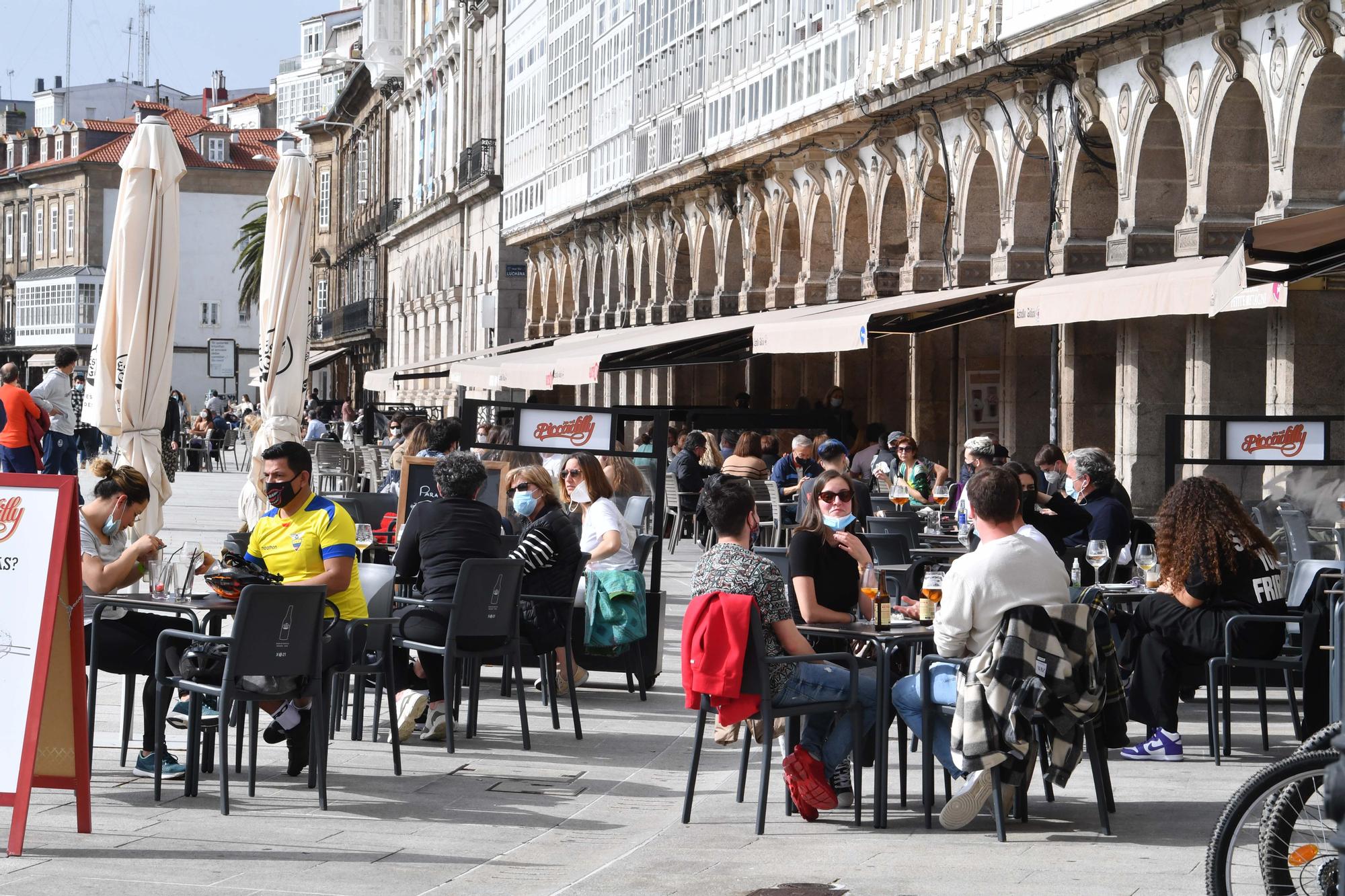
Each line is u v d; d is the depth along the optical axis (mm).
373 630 9859
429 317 71562
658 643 13188
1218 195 19047
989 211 25172
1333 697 8734
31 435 20438
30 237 114688
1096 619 8508
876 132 27938
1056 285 17891
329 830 8445
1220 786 9438
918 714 8719
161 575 9680
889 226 28312
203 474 49656
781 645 8711
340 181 98312
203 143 108875
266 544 9945
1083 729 8312
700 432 27297
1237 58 18328
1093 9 20125
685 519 28250
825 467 14508
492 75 59406
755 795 9484
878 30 26594
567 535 11531
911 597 11422
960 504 16422
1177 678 10289
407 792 9445
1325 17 16672
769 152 31703
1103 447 22531
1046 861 7711
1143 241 20406
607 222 45719
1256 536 10266
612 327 46156
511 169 55344
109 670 9547
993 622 8109
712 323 29641
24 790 7691
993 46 22438
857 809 8625
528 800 9320
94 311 108188
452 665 10562
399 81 79188
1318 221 10617
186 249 108312
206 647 9039
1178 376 20688
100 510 9773
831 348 22094
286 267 19938
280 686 8859
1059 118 22219
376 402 85250
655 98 38656
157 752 8945
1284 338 17938
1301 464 13906
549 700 12477
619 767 10297
